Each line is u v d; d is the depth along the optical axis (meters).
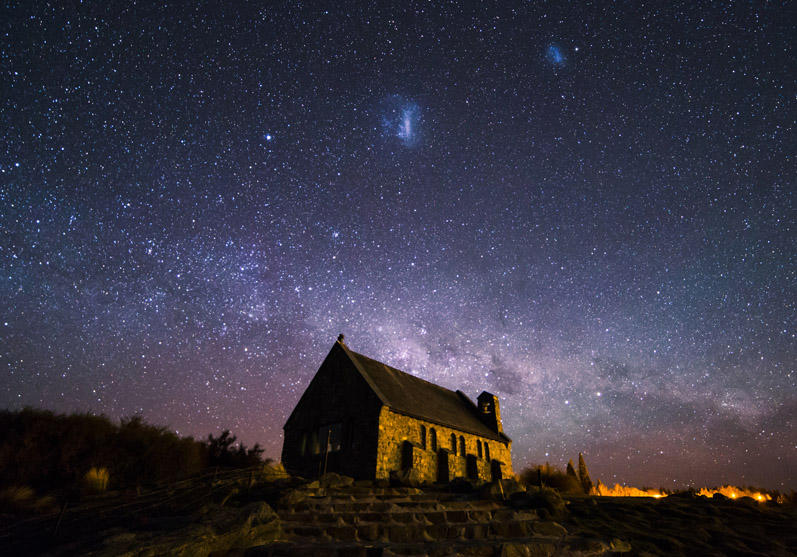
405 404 22.88
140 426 16.31
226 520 9.13
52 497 10.55
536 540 9.80
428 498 13.24
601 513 12.66
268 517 9.59
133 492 12.49
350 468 20.12
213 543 7.86
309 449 22.92
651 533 10.91
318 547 8.59
